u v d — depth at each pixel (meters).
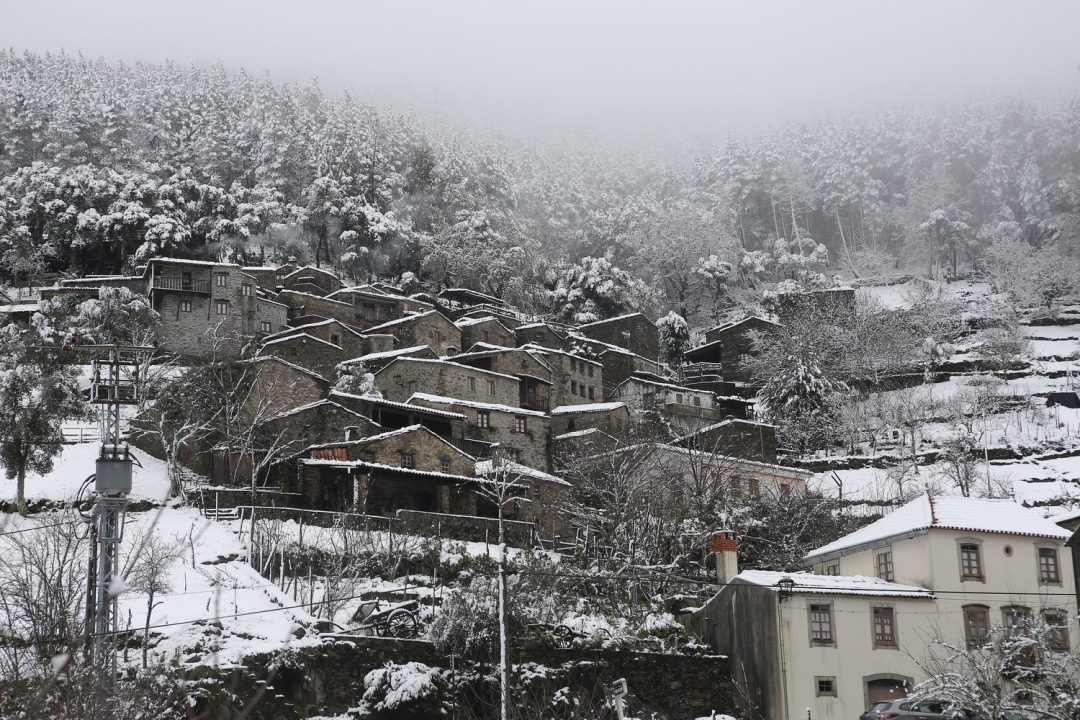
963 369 120.88
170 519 60.47
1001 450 96.31
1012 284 151.75
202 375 75.75
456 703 41.97
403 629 45.53
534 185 189.75
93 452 73.19
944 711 33.97
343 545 54.91
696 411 106.12
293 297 113.81
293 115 167.88
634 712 44.66
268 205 142.12
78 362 73.25
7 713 23.88
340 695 41.81
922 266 182.88
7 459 63.44
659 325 144.75
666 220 174.62
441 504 69.94
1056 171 190.50
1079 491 85.75
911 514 51.00
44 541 42.25
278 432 73.81
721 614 48.84
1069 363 123.69
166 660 39.34
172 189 134.25
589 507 72.62
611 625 48.81
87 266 130.25
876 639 45.47
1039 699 33.94
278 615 45.69
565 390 106.56
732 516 67.19
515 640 44.31
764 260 178.12
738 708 45.94
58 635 31.16
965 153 199.62
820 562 54.53
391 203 157.25
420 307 124.81
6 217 128.62
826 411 104.19
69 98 157.88
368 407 80.00
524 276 155.12
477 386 94.94
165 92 169.00
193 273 101.69
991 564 47.78
